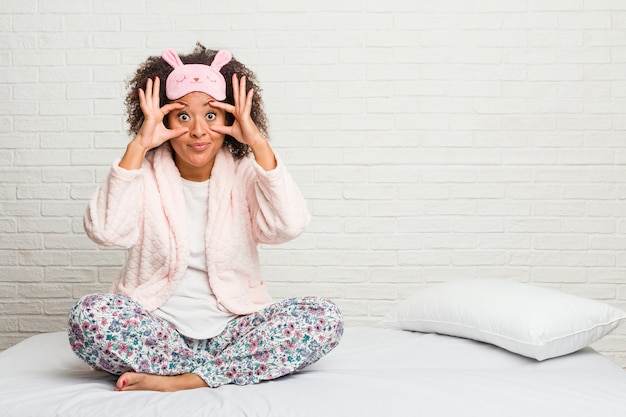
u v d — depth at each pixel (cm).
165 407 175
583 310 230
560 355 229
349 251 337
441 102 334
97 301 194
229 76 233
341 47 333
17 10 334
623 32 334
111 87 335
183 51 333
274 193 213
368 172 335
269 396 182
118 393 187
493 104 334
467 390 188
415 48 333
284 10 333
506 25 333
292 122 334
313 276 337
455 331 247
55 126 336
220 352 215
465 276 337
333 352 232
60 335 255
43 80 335
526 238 336
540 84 334
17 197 338
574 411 181
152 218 216
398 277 337
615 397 190
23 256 338
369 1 333
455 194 336
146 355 197
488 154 335
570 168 335
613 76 334
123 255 339
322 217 336
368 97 334
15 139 336
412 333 260
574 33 334
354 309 337
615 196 335
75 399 180
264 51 333
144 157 226
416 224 336
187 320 217
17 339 340
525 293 241
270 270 337
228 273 222
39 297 339
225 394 184
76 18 334
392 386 189
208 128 217
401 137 335
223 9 333
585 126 335
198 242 220
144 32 334
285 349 201
